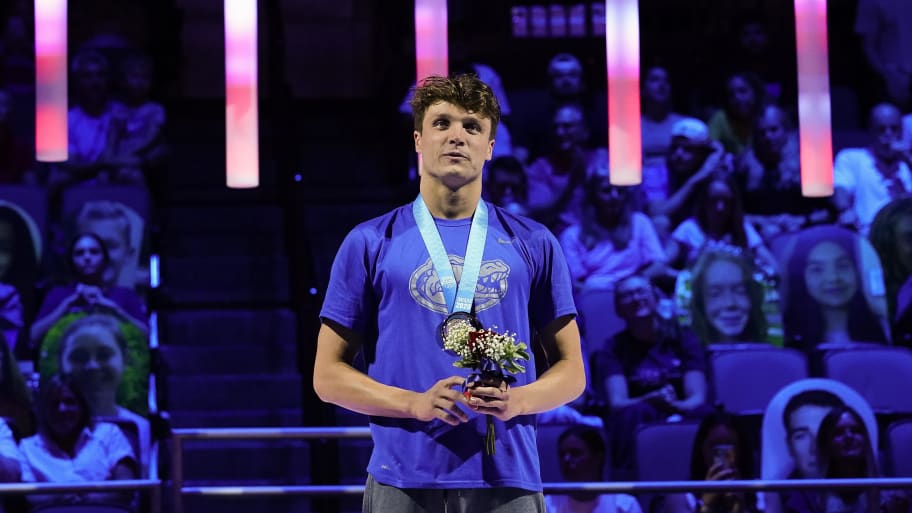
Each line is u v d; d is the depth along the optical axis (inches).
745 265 480.1
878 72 554.6
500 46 589.0
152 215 520.4
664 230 490.0
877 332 484.1
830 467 430.3
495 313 181.5
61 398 438.6
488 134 187.6
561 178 498.9
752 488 290.2
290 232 476.4
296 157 515.8
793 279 486.0
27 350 470.0
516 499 177.9
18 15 550.3
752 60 538.9
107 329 471.2
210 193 609.3
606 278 477.7
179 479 294.5
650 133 509.7
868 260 488.1
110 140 524.7
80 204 498.6
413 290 181.8
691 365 447.8
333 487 294.7
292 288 470.9
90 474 432.5
